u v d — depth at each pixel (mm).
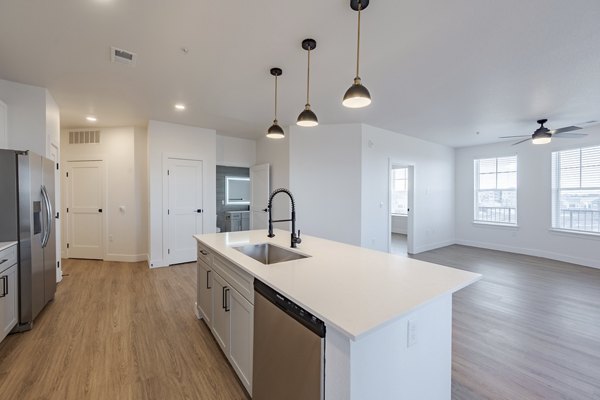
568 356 2225
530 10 1884
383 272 1620
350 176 4914
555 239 5430
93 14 1959
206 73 2885
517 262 5215
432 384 1387
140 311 3004
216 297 2266
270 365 1421
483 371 2037
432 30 2135
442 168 6766
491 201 6539
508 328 2680
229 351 1967
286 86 3215
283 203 5188
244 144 6121
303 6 1875
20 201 2506
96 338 2438
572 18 1959
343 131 4949
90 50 2438
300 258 2141
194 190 5086
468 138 6016
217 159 5766
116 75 2928
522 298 3445
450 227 7039
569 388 1859
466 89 3281
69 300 3287
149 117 4492
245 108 4031
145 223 5199
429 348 1367
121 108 4008
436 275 1568
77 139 5141
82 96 3514
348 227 4922
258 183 5840
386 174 5344
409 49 2412
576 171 5168
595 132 4863
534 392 1820
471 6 1857
